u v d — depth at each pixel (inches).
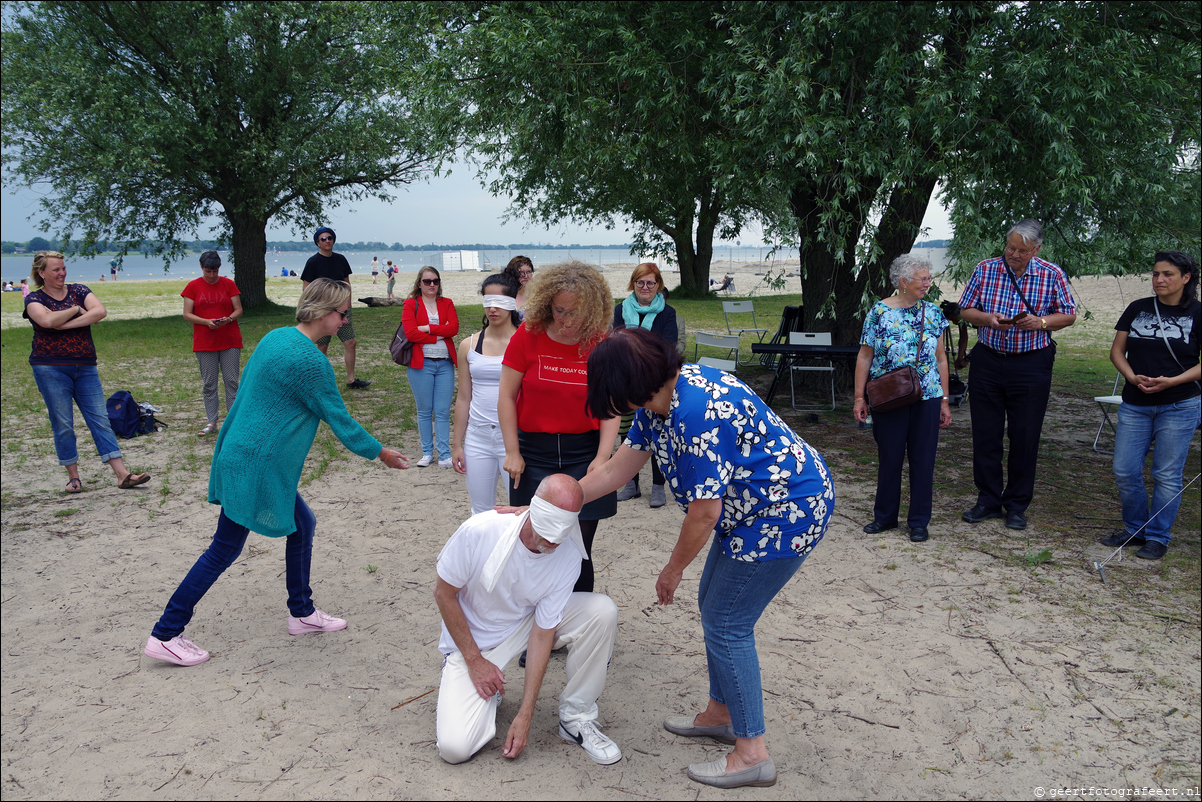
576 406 132.6
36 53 733.3
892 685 130.3
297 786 104.4
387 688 129.7
